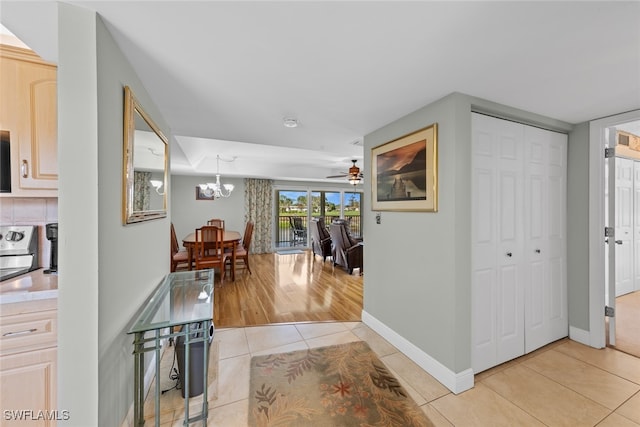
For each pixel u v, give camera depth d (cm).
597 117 219
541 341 224
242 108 206
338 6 100
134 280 146
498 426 146
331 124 242
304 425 148
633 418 150
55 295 128
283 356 217
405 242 218
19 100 143
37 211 169
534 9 100
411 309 212
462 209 174
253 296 371
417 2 97
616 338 240
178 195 645
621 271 340
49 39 119
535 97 180
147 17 106
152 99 188
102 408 106
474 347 188
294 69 148
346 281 449
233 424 149
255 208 708
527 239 215
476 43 122
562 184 238
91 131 101
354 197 865
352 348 229
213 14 104
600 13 101
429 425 147
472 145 186
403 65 143
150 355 181
